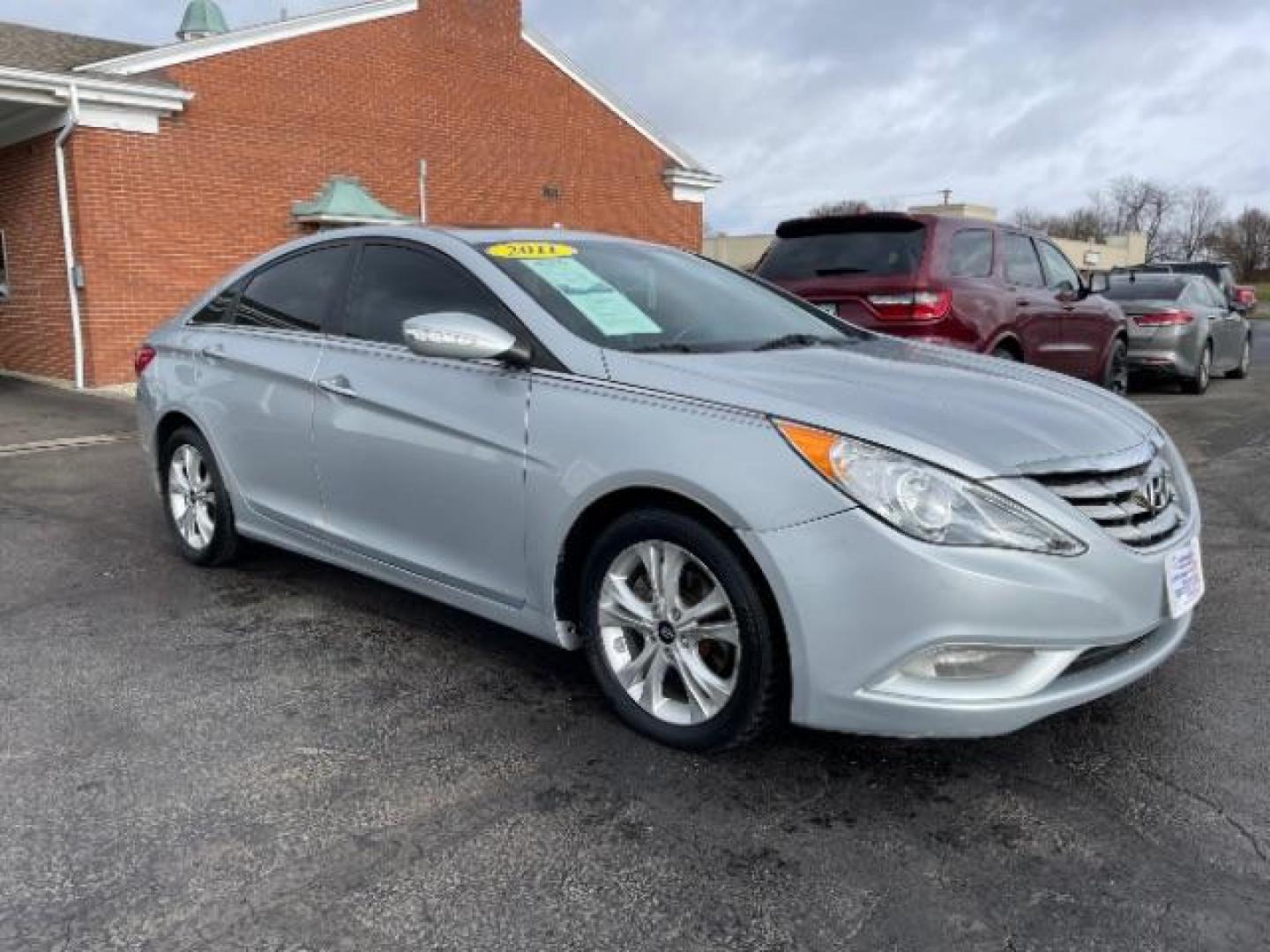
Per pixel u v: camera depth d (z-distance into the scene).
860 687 2.65
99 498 6.46
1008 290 7.50
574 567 3.25
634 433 2.96
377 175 14.95
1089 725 3.23
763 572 2.72
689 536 2.88
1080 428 2.99
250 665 3.74
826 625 2.65
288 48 13.58
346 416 3.85
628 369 3.10
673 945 2.22
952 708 2.59
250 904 2.35
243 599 4.48
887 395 2.97
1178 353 11.49
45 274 12.54
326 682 3.59
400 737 3.17
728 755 3.04
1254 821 2.67
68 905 2.34
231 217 13.19
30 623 4.17
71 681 3.58
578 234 4.18
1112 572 2.69
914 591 2.56
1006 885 2.41
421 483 3.59
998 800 2.79
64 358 12.52
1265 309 46.66
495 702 3.43
